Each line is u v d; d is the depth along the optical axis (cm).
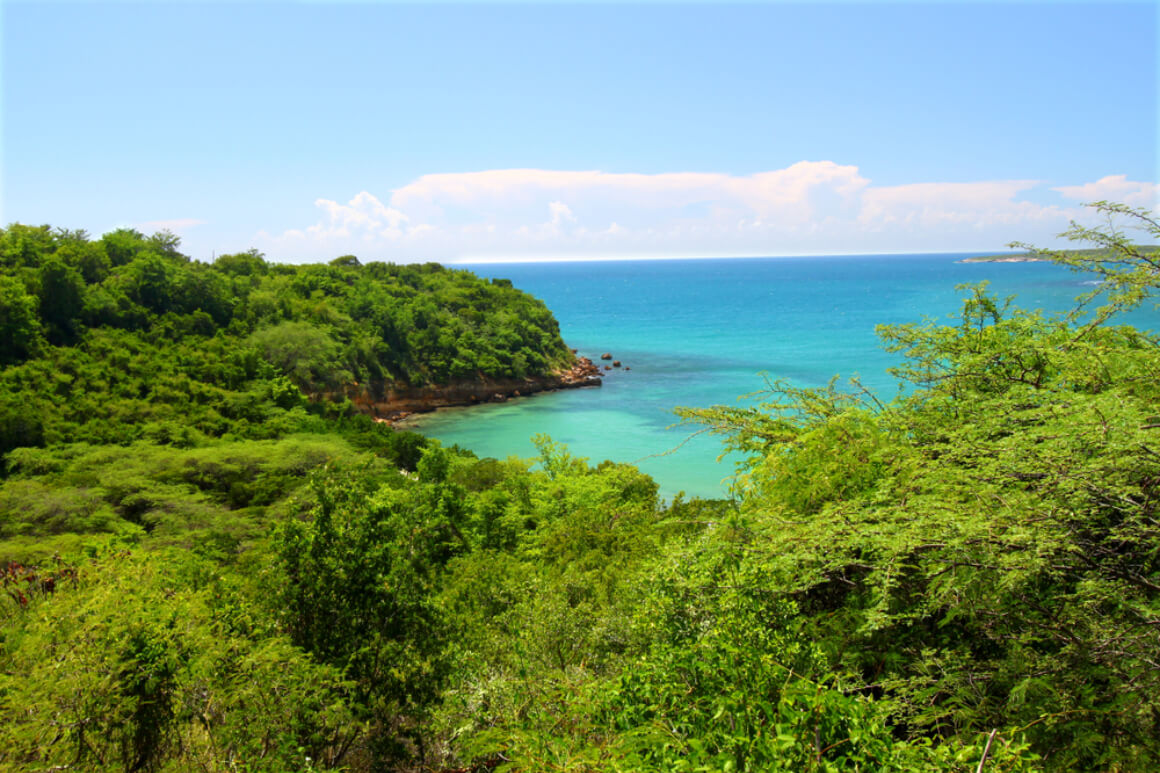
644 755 384
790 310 16150
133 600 726
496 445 5706
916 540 450
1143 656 421
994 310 827
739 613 526
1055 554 451
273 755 633
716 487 4178
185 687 660
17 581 1027
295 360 6581
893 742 376
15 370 4869
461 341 7744
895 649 586
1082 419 462
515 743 439
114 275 6869
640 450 5278
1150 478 436
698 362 9162
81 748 596
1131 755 426
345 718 714
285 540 902
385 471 3844
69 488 3344
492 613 1135
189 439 4553
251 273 9056
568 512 2936
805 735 359
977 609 489
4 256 6222
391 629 880
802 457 728
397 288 9244
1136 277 580
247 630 815
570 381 8088
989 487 484
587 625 852
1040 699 471
